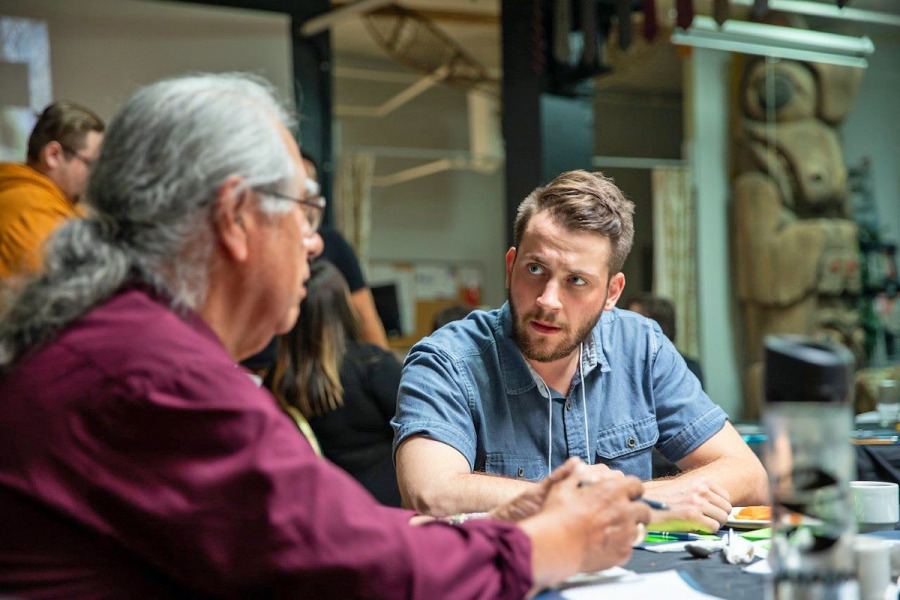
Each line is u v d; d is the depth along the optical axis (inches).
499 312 77.6
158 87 39.7
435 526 40.2
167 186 38.5
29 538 35.6
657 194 300.8
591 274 69.2
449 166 400.2
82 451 35.6
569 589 44.6
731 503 70.6
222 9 202.7
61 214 110.4
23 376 36.7
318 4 213.3
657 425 78.3
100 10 192.1
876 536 55.1
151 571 36.1
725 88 299.0
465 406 73.3
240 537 35.4
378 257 385.7
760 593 43.1
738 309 298.4
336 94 379.2
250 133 39.6
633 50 282.7
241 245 39.5
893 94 287.4
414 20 297.3
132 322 37.4
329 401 110.0
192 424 35.8
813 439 33.4
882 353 293.6
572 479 45.4
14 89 184.7
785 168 291.0
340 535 36.3
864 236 294.8
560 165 177.3
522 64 179.5
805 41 253.1
